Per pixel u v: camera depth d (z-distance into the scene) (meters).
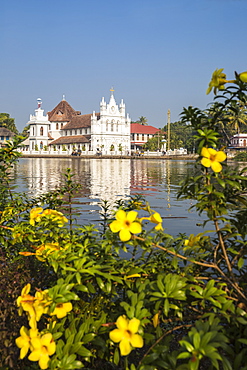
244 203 2.33
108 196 11.98
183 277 2.03
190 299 2.18
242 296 1.96
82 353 1.76
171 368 1.66
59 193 3.63
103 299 2.45
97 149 106.19
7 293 2.37
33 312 1.79
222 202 2.27
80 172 27.89
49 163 50.56
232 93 2.06
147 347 2.46
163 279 2.00
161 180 19.61
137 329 1.62
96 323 2.04
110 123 112.62
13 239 3.01
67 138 122.19
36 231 3.00
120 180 19.64
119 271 2.26
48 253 2.51
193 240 2.22
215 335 1.55
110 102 113.25
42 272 2.89
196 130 2.12
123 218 1.95
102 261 2.26
